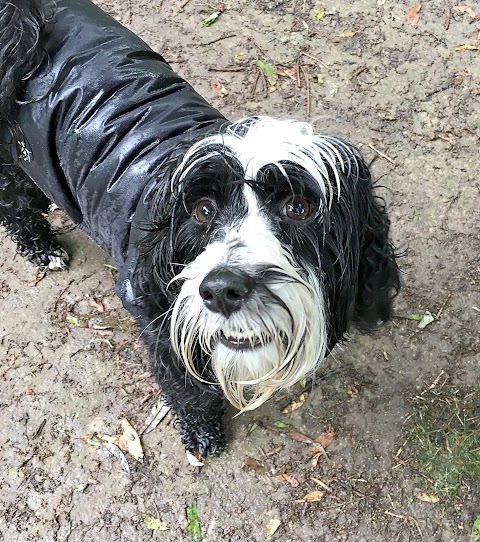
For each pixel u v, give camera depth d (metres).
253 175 0.38
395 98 0.84
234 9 0.93
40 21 0.52
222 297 0.38
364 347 0.67
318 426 0.63
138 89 0.51
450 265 0.71
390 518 0.59
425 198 0.76
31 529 0.60
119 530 0.60
